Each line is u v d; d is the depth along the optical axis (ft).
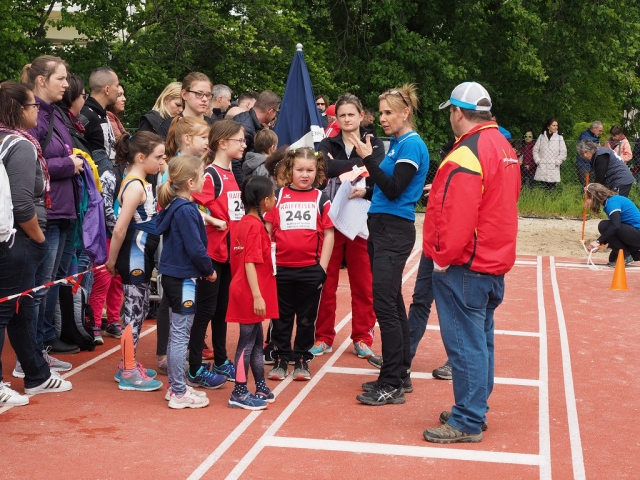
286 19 62.44
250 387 20.83
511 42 69.87
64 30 66.64
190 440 16.88
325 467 15.60
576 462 16.08
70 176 20.26
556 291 34.17
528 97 73.31
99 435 17.08
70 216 20.58
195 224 18.47
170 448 16.42
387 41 65.87
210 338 25.59
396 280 19.44
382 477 15.17
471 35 69.15
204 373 20.68
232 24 59.11
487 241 16.24
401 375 20.13
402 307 19.93
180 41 59.41
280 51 60.29
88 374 21.68
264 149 25.62
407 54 65.82
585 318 29.40
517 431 17.79
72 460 15.74
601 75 79.82
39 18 55.42
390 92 19.48
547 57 71.46
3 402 18.83
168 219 18.54
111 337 25.64
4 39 50.72
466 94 16.48
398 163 19.12
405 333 19.95
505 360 23.81
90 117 23.75
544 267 39.73
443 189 15.99
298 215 21.06
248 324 18.74
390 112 19.39
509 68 71.31
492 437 17.38
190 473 15.21
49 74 20.27
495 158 16.11
